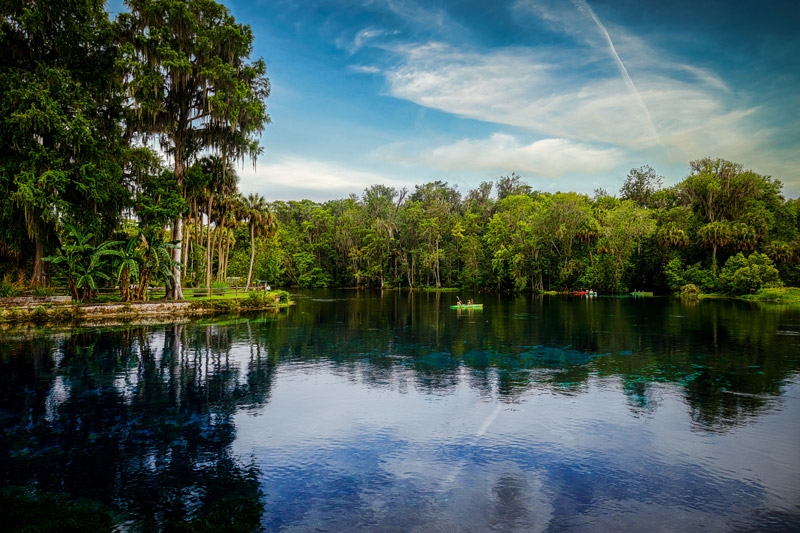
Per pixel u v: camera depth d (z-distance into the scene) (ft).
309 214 374.43
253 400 42.96
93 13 101.45
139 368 55.62
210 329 90.94
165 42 110.52
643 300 194.59
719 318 115.44
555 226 254.68
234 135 125.49
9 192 89.61
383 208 348.79
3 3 88.53
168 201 116.06
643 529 22.13
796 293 186.91
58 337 77.66
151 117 113.80
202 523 22.59
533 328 95.91
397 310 142.31
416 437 33.88
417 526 22.29
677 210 244.01
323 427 35.96
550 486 26.45
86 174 96.43
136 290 121.39
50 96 91.56
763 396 44.09
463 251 310.24
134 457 30.35
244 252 242.99
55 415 38.47
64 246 104.17
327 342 76.28
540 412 39.47
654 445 32.27
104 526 22.25
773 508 24.04
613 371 54.85
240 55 122.62
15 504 24.36
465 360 61.46
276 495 25.41
